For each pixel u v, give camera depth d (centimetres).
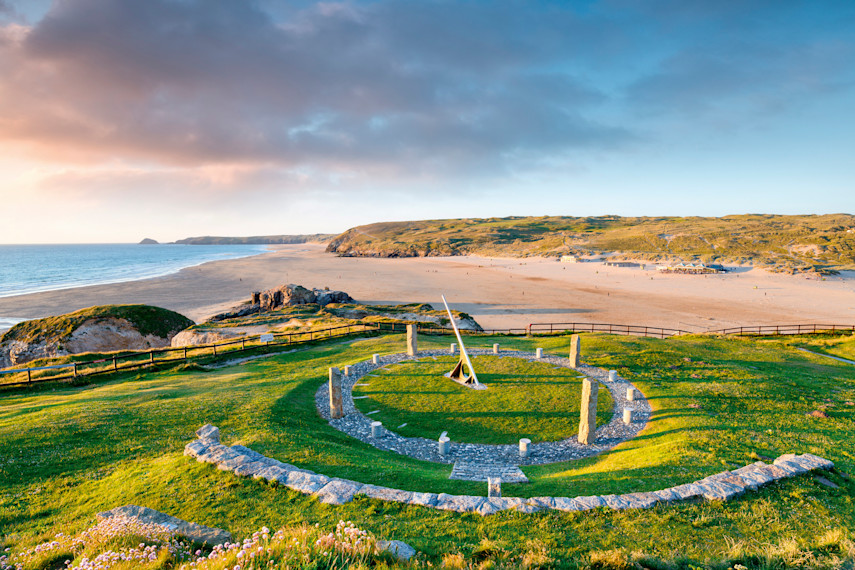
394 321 5575
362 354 3575
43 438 1742
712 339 4478
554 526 1016
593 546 934
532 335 4828
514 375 2972
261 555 741
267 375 2995
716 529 1012
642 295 10244
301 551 775
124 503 1196
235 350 3722
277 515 1091
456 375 2933
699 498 1157
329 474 1427
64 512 1198
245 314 7888
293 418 2127
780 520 1057
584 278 13700
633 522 1034
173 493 1225
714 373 2925
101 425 1905
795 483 1242
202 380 2848
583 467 1692
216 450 1476
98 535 910
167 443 1719
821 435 1852
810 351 4081
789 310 8256
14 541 1015
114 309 5384
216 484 1267
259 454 1479
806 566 820
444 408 2430
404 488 1346
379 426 2064
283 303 8050
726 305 8850
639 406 2400
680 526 1024
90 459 1573
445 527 1013
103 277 14662
